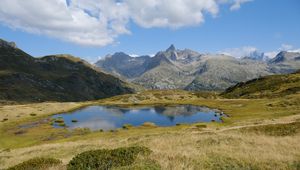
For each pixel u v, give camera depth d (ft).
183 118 429.79
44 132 313.32
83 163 50.78
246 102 552.82
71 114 507.71
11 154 146.82
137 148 60.34
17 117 449.89
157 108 597.52
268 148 69.41
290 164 51.08
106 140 168.96
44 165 59.26
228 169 48.39
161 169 44.83
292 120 169.48
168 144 89.66
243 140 85.81
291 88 628.28
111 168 47.39
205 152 63.00
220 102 636.48
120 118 445.78
